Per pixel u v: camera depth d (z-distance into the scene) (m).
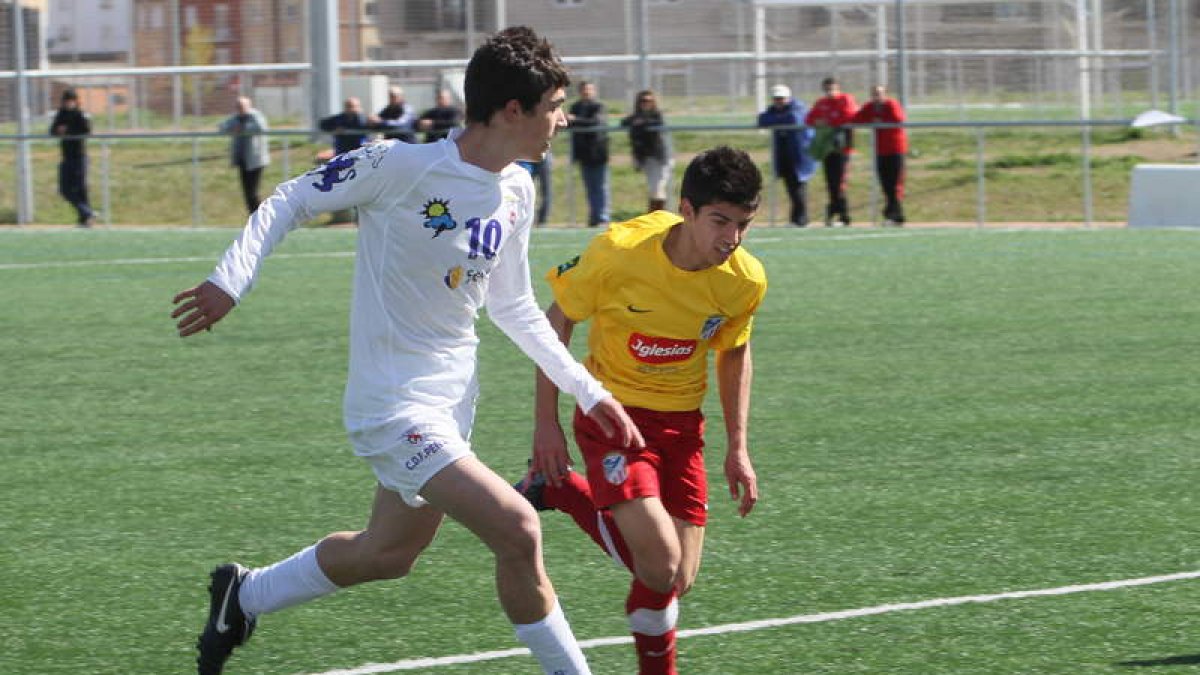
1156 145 73.69
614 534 13.02
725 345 12.73
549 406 12.09
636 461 12.15
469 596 14.98
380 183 11.02
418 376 11.20
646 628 12.12
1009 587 15.19
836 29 83.31
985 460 20.67
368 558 11.73
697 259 12.13
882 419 23.34
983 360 28.30
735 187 11.62
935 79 84.50
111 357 29.31
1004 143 73.25
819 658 13.22
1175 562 15.98
